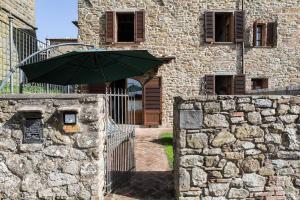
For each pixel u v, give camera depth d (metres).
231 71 14.05
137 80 13.88
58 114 4.74
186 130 4.72
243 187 4.74
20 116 4.75
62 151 4.75
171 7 13.92
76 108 4.65
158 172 6.51
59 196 4.76
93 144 4.73
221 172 4.73
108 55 6.35
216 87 15.43
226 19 15.12
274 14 14.27
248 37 14.20
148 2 13.90
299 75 14.34
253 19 14.22
